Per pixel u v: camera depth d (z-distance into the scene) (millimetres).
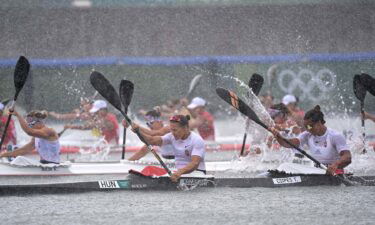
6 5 79000
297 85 90812
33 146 42531
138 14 80250
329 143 39188
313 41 84312
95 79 38969
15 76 41781
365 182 39000
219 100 86062
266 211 31594
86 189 37125
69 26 80000
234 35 82625
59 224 29375
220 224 29109
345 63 85938
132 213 31312
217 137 70750
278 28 82938
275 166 46219
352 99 87312
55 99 81812
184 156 38344
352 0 83625
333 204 33062
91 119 58375
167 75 83562
